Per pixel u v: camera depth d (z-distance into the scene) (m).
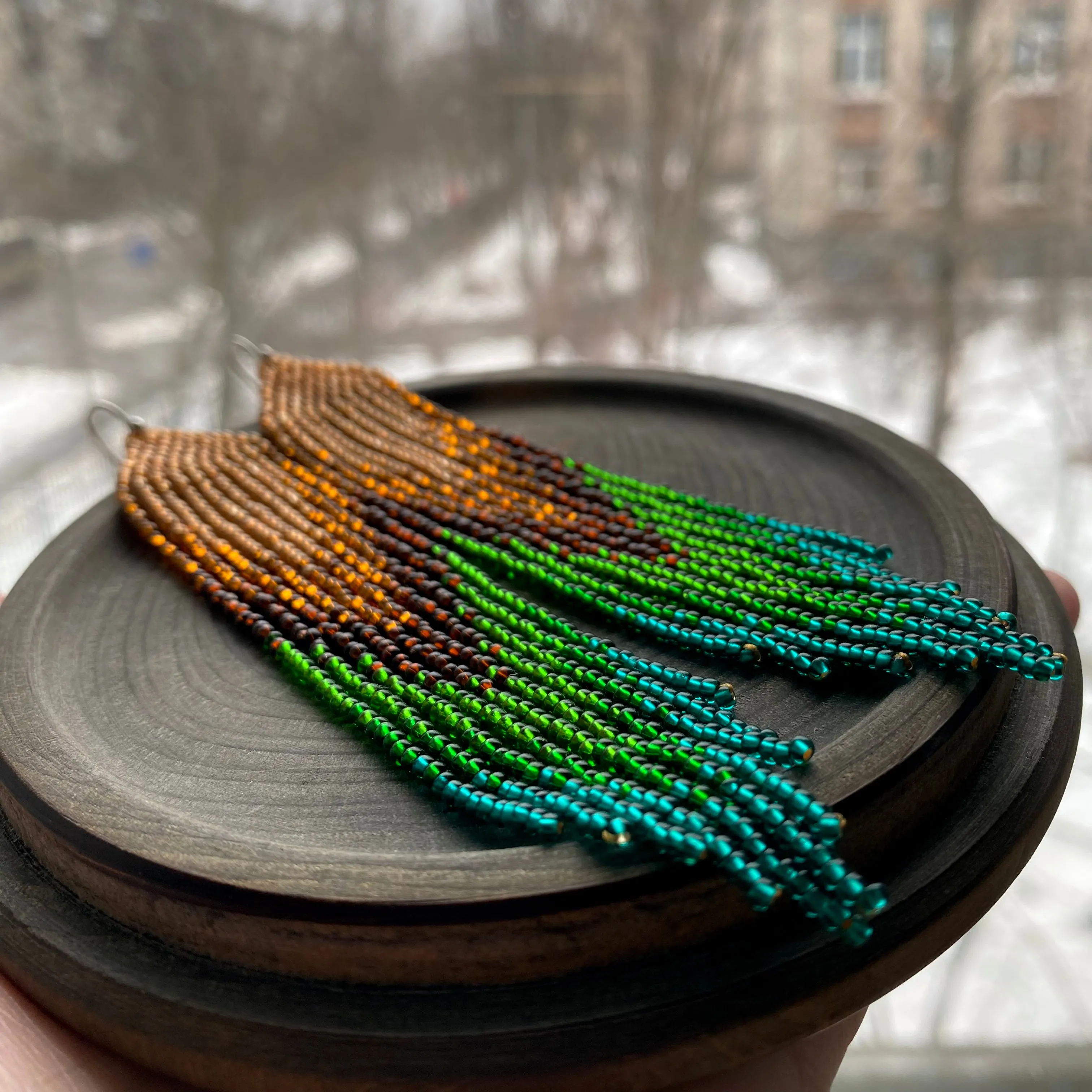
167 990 10.70
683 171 31.66
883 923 10.70
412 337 32.62
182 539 17.48
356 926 10.22
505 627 15.29
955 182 30.94
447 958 10.28
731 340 32.69
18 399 30.48
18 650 15.18
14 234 30.20
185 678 15.14
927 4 29.84
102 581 17.53
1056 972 25.75
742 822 10.43
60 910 11.80
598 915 10.16
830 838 10.14
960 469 32.34
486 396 22.25
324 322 32.09
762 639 14.07
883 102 30.83
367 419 20.86
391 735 13.10
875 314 32.41
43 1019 11.70
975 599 14.36
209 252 30.84
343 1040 10.02
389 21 30.20
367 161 31.20
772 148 31.59
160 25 29.34
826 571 15.25
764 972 10.27
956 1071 24.19
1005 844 11.61
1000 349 31.97
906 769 11.27
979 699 12.32
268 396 21.44
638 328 32.72
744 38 30.45
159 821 11.59
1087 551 31.00
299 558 16.73
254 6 29.53
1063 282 31.08
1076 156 30.06
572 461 19.27
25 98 29.31
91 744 13.73
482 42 30.59
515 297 32.75
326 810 12.45
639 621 15.08
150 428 20.81
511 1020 10.05
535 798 11.40
